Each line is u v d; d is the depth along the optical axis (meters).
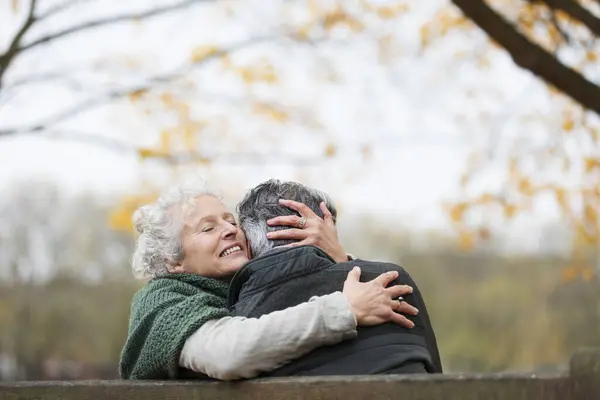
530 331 44.19
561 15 9.23
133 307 4.29
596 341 42.69
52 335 50.25
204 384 3.76
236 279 4.18
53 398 3.82
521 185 11.03
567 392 3.28
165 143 10.25
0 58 7.84
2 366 49.72
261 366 3.76
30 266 53.56
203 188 4.62
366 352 3.87
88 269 53.44
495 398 3.35
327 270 4.07
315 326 3.79
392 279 4.07
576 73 7.23
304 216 4.33
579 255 11.48
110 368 47.94
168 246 4.48
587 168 10.72
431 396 3.41
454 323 51.12
